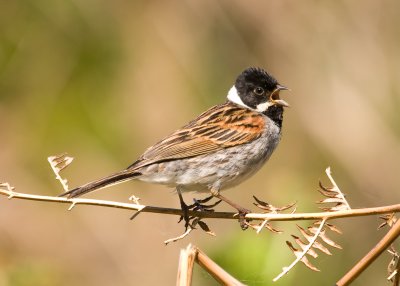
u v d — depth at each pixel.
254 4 13.80
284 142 13.75
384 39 13.88
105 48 13.75
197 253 5.35
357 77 13.77
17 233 13.19
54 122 13.80
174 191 8.38
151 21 13.83
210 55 13.77
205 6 13.78
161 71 13.80
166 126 13.74
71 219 13.46
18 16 13.59
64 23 13.65
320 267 10.09
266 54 13.82
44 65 13.74
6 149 13.66
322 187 5.60
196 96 13.74
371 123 13.52
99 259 13.28
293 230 7.71
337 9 13.95
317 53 13.83
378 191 13.30
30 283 10.59
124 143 13.77
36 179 13.62
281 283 7.62
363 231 12.22
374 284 11.63
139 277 13.14
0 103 13.75
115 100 13.83
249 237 7.78
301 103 13.77
